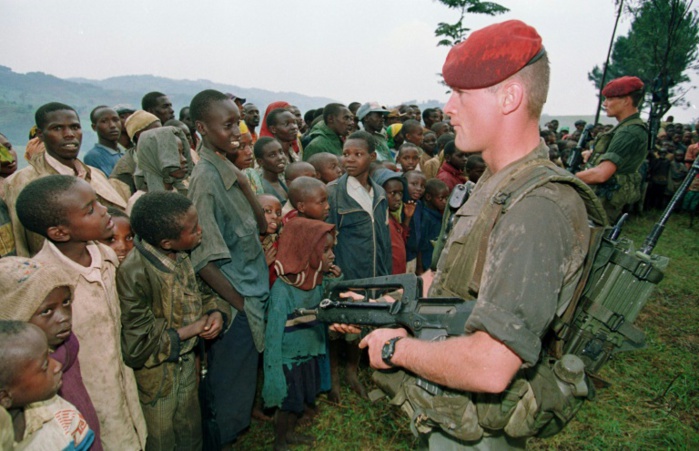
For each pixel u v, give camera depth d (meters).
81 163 2.58
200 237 1.90
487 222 1.15
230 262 2.20
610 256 1.29
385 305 1.42
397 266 3.25
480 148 1.23
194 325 1.95
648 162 8.03
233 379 2.24
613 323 1.28
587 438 2.62
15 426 1.22
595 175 3.78
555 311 1.01
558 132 11.49
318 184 2.49
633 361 3.46
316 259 2.29
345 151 2.83
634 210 8.37
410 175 3.52
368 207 2.87
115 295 1.81
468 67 1.14
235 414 2.25
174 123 3.76
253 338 2.25
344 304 1.57
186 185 2.99
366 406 2.81
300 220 2.38
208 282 2.10
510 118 1.16
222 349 2.23
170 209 1.76
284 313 2.29
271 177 3.35
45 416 1.28
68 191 1.56
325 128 4.51
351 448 2.47
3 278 1.32
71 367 1.55
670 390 3.08
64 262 1.60
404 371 1.44
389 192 3.19
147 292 1.80
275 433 2.42
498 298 0.98
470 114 1.18
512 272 0.98
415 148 4.13
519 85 1.12
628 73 13.91
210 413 2.11
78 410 1.50
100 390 1.65
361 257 2.83
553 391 1.23
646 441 2.61
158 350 1.80
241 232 2.22
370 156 2.90
